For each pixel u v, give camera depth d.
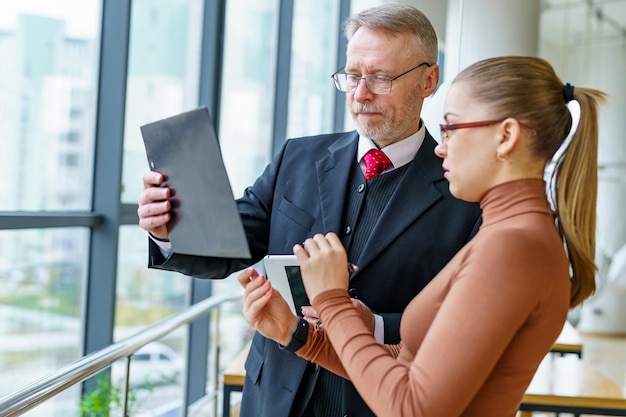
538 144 1.19
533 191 1.20
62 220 3.45
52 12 3.36
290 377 1.71
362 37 1.74
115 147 3.78
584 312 9.89
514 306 1.09
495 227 1.19
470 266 1.13
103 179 3.79
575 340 3.36
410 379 1.10
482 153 1.21
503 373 1.16
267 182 1.93
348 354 1.17
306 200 1.82
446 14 5.13
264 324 1.43
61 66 3.45
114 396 3.59
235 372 2.41
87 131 3.71
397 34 1.72
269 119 5.85
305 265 1.25
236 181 5.41
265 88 5.74
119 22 3.75
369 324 1.62
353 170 1.84
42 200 3.40
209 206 1.33
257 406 1.79
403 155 1.80
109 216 3.80
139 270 4.26
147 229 1.53
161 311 4.56
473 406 1.17
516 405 1.21
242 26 5.30
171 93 4.50
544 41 9.82
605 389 2.52
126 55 3.76
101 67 3.76
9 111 3.12
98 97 3.77
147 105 4.23
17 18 3.13
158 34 4.28
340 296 1.23
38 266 3.36
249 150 5.57
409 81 1.74
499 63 1.22
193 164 1.34
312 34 6.26
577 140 1.25
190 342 4.92
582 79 9.66
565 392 2.46
